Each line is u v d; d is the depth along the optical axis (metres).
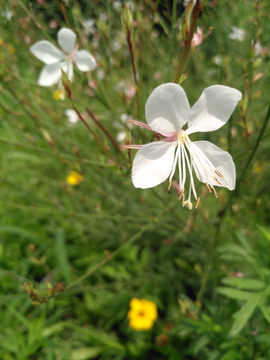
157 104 0.08
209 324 0.13
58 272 0.21
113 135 0.22
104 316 0.19
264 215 0.19
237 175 0.19
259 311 0.13
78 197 0.22
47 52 0.14
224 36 0.21
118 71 0.18
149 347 0.17
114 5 0.19
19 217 0.24
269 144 0.19
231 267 0.18
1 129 0.26
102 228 0.23
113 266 0.21
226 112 0.09
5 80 0.16
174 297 0.19
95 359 0.18
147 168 0.09
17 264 0.21
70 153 0.21
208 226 0.16
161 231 0.20
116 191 0.23
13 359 0.16
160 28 0.25
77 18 0.16
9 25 0.21
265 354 0.13
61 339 0.18
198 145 0.09
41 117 0.21
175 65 0.16
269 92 0.20
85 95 0.19
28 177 0.27
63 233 0.22
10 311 0.18
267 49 0.17
